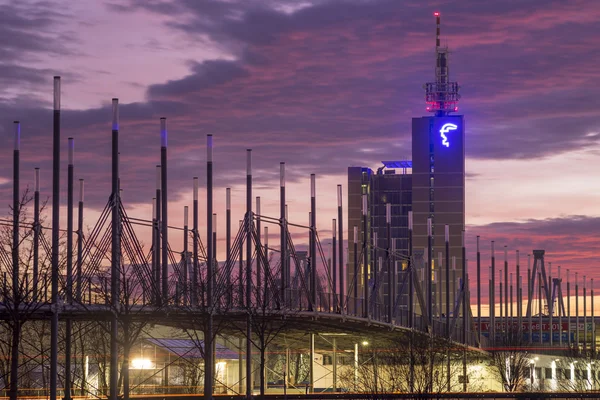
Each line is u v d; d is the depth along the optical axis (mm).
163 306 100375
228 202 136000
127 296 95125
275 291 120188
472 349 185750
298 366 178875
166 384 136375
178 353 138625
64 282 90812
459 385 179750
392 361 149750
